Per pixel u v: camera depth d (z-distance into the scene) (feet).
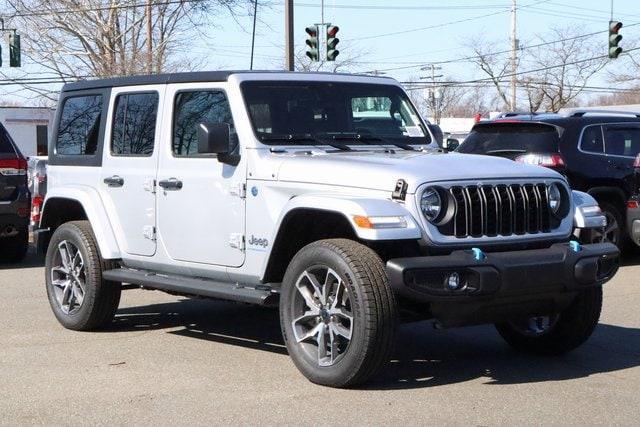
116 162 26.30
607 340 25.94
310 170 21.40
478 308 20.12
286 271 21.11
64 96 28.84
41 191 45.09
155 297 32.94
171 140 24.72
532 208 21.44
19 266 41.83
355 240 21.61
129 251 25.96
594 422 18.31
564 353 24.03
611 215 40.81
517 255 20.30
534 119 40.04
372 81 25.41
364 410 18.99
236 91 23.27
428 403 19.52
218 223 23.30
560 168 38.93
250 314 29.89
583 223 22.20
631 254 43.45
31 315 29.66
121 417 18.72
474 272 19.58
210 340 25.91
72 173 27.99
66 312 27.50
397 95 25.79
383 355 19.58
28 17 125.70
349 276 19.51
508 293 20.03
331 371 20.24
